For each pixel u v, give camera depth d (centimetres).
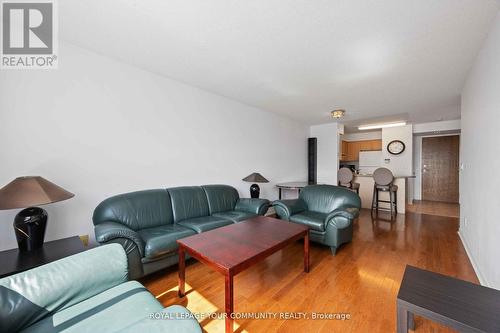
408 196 588
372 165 711
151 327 93
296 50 215
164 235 214
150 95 274
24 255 158
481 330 87
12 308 96
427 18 167
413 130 585
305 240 222
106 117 239
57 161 208
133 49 220
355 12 161
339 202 321
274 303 174
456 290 114
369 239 319
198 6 156
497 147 166
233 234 203
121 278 130
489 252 182
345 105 406
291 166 536
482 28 179
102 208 222
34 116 196
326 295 184
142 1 152
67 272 113
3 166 182
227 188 347
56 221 208
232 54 225
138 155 265
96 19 174
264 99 376
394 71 261
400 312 108
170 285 200
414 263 240
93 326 95
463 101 307
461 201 322
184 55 229
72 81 216
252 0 150
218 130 358
